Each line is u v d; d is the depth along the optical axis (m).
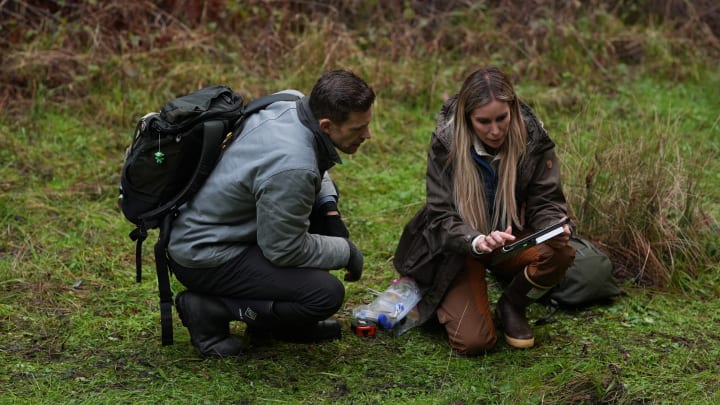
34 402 3.44
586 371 3.76
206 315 3.75
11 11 7.27
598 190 4.99
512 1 8.23
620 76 7.74
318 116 3.41
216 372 3.70
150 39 7.18
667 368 3.81
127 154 3.53
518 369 3.79
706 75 7.82
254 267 3.59
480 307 3.94
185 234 3.57
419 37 7.79
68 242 4.98
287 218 3.40
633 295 4.50
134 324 4.13
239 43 7.39
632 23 8.77
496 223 3.85
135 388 3.59
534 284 3.89
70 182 5.71
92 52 6.94
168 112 3.38
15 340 3.96
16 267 4.64
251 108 3.56
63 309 4.29
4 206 5.22
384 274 4.76
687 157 5.86
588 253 4.39
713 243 4.88
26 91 6.67
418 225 4.11
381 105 6.90
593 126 6.49
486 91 3.59
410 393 3.62
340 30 7.67
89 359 3.81
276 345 3.97
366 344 4.02
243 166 3.43
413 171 6.11
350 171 6.08
